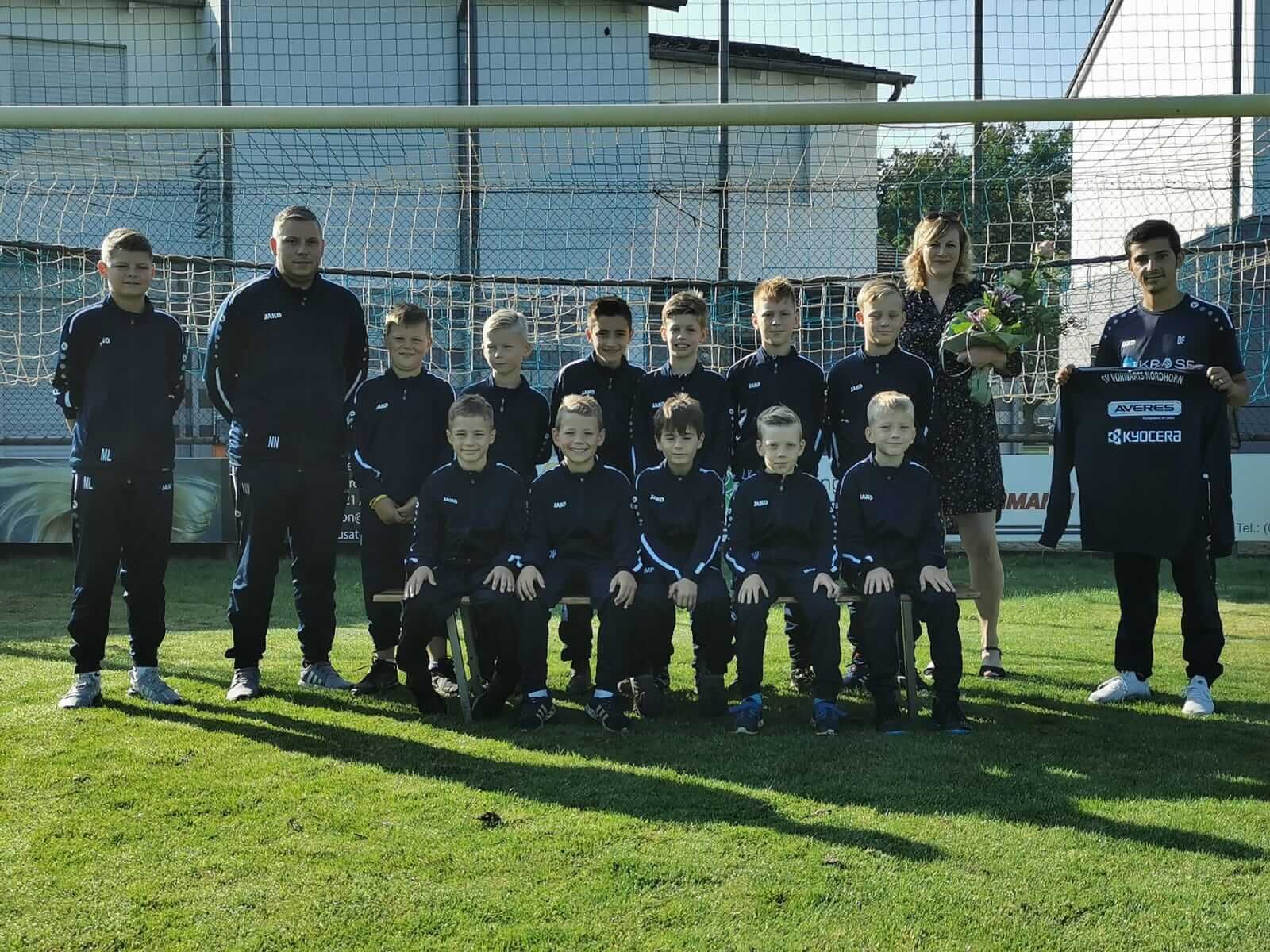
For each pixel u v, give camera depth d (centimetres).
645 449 428
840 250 1079
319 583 425
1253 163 972
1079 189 949
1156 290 414
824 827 267
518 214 1090
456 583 384
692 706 403
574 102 1197
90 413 387
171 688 420
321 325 414
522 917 218
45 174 945
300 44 1168
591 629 428
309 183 1048
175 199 1028
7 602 677
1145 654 415
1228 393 405
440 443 441
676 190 995
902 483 394
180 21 1189
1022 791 296
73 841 258
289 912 220
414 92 1191
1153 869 243
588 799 288
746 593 374
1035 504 916
